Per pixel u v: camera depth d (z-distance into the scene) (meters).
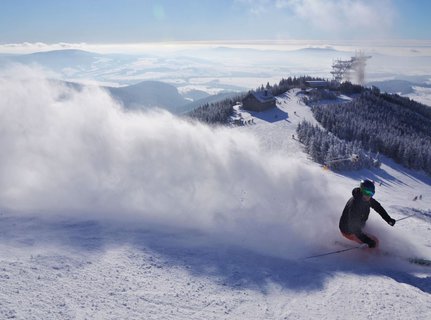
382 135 83.25
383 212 6.76
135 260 5.45
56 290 4.27
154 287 4.67
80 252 5.51
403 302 4.69
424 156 71.25
